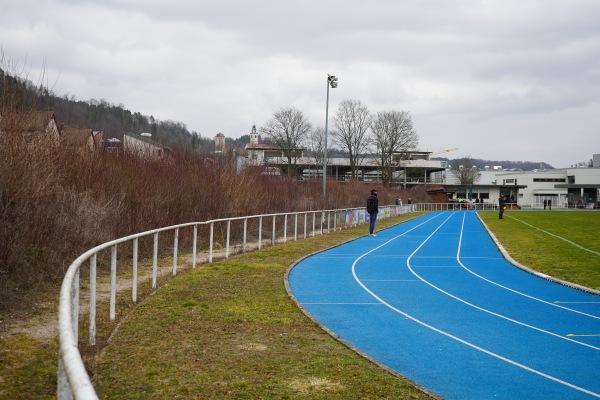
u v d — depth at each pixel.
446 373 7.43
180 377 6.56
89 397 2.29
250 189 26.44
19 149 12.20
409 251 23.25
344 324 10.17
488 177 129.25
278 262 17.77
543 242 27.34
